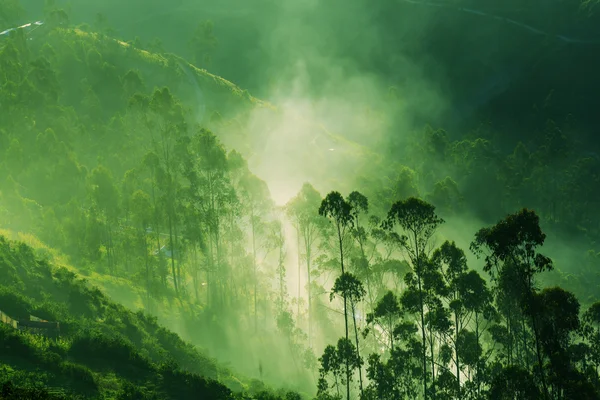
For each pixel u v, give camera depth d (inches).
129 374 2364.7
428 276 2706.7
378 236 3284.9
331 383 3309.5
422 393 2861.7
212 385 2395.4
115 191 3934.5
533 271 2385.6
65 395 1990.7
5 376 2005.4
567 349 2536.9
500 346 3036.4
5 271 2743.6
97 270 3759.8
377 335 3331.7
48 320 2539.4
